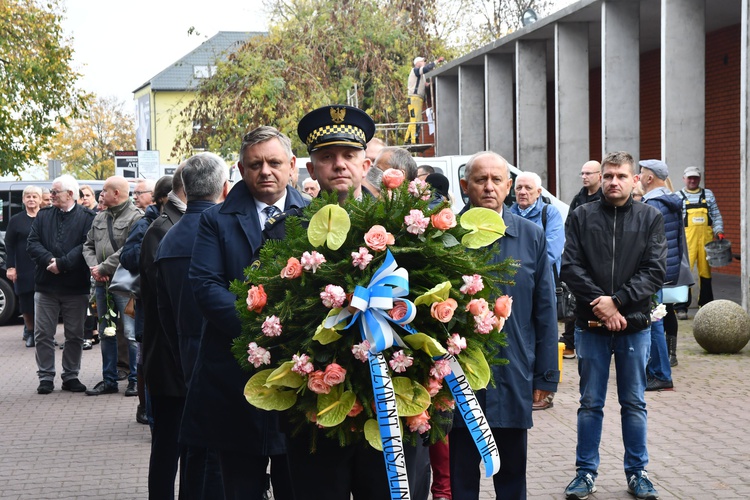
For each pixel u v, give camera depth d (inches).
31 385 419.2
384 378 122.8
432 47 1344.7
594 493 234.1
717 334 431.5
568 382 384.5
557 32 763.4
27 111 1158.3
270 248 136.1
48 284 397.1
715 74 800.9
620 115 665.6
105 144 2783.0
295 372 126.6
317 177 161.3
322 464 134.7
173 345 205.9
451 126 1107.3
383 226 129.5
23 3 1135.6
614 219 235.3
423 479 174.2
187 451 201.3
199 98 1119.6
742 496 230.4
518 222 191.8
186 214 202.4
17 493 246.2
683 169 579.5
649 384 358.9
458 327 130.5
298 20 1195.3
